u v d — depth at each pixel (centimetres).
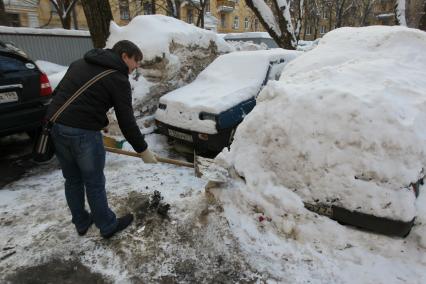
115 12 2167
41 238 251
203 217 257
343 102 213
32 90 374
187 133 398
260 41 1900
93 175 227
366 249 203
